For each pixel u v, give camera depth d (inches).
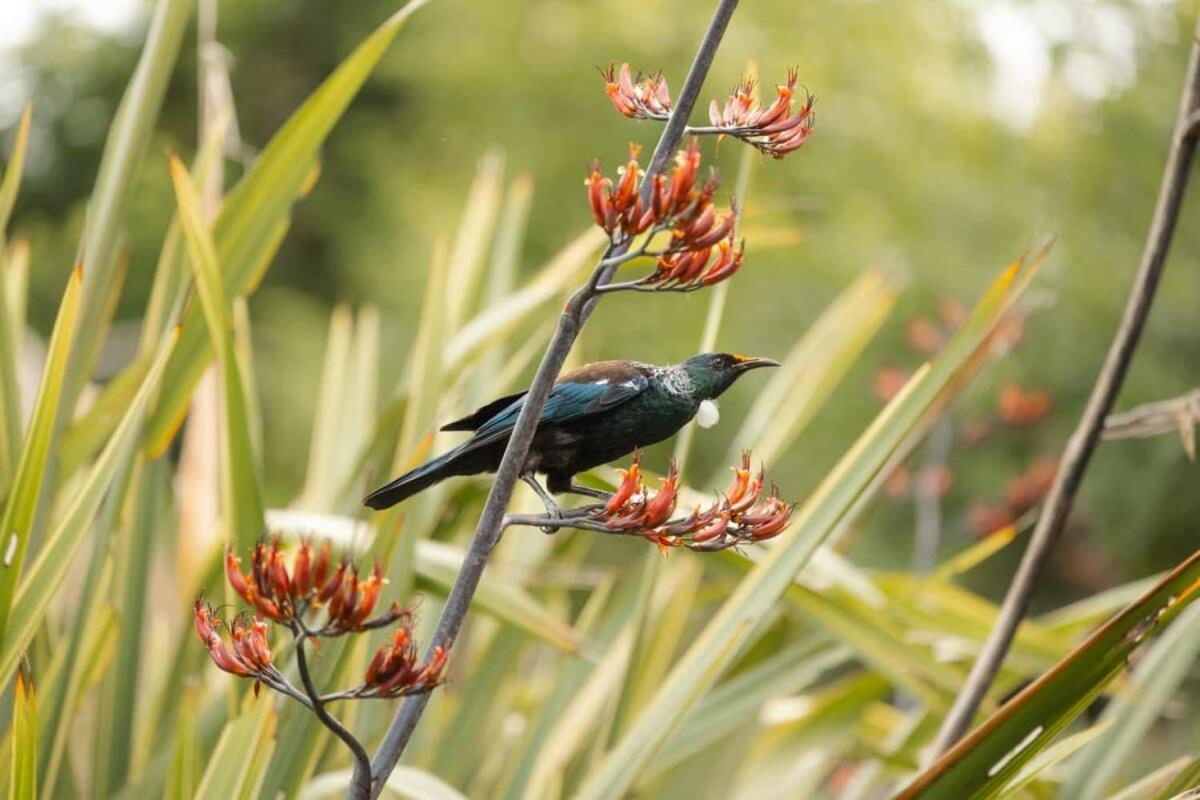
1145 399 694.5
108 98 1221.7
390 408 339.0
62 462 307.1
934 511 455.2
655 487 311.1
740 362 249.0
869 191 849.5
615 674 336.8
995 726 214.7
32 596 238.1
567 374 241.6
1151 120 775.1
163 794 292.4
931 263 799.7
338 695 169.8
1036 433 656.4
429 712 338.3
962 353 257.0
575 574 369.1
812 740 364.8
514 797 325.7
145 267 1093.1
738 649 255.9
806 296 845.2
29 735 228.7
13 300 349.1
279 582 161.3
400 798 253.4
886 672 311.4
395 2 1228.5
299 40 1243.2
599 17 971.3
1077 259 746.8
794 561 257.4
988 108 884.6
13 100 1224.2
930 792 219.1
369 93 1184.2
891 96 879.1
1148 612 210.5
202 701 313.4
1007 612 295.4
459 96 994.1
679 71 930.7
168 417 310.2
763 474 189.2
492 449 232.7
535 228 936.3
